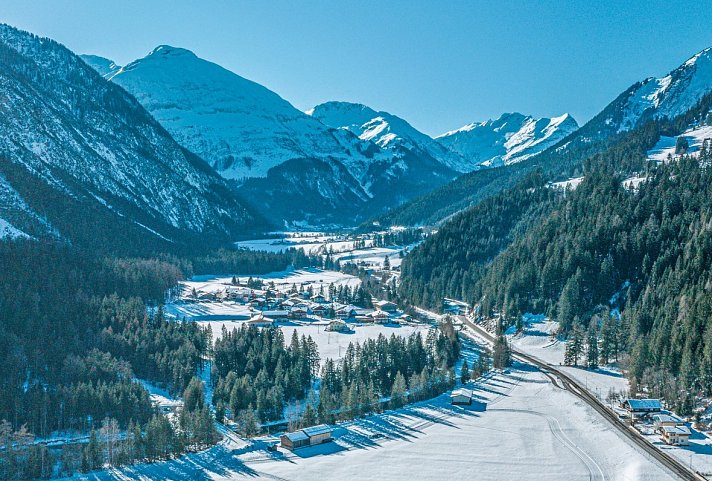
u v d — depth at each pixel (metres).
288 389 189.12
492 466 148.00
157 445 152.25
